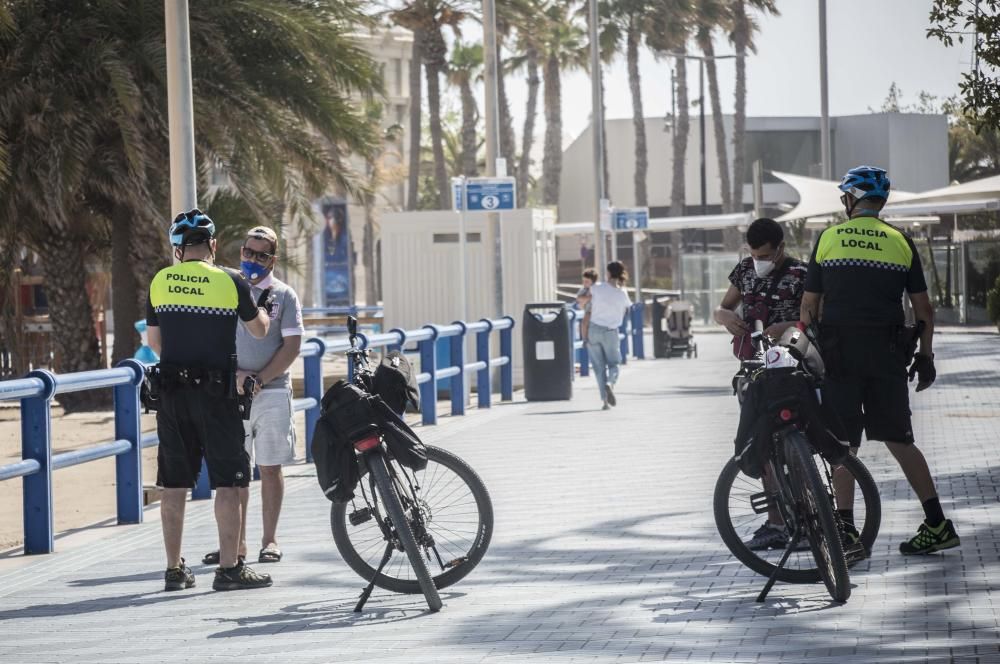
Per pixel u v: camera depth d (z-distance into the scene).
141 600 14.78
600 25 139.25
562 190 168.25
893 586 13.70
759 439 13.87
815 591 13.73
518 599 13.94
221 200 44.41
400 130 144.62
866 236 15.13
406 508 14.14
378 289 149.12
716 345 67.00
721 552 15.95
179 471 15.18
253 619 13.60
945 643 11.43
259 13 41.66
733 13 140.50
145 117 39.72
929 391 35.81
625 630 12.41
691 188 164.00
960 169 169.25
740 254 79.88
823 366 14.66
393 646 12.23
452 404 35.28
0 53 40.34
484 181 39.03
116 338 44.59
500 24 106.19
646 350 65.62
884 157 156.88
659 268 156.12
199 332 14.95
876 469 21.80
